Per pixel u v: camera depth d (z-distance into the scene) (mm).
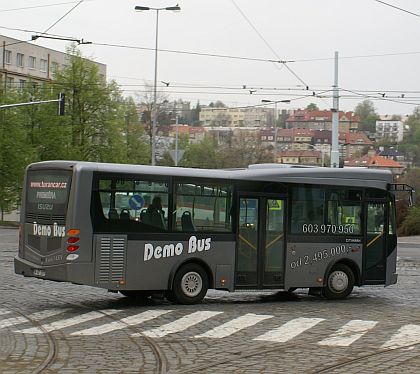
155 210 16344
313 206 18359
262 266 17594
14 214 87500
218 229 17094
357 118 117438
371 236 19188
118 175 15891
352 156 104750
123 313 15164
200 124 145125
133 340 11992
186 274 16734
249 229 17453
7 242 39062
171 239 16500
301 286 18094
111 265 15758
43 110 63062
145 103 77688
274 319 14453
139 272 16109
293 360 10430
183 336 12422
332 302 18000
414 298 19203
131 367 9875
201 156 85250
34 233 16297
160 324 13711
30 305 16281
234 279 17234
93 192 15602
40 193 16266
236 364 10141
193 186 16812
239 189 17375
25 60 94312
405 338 12312
